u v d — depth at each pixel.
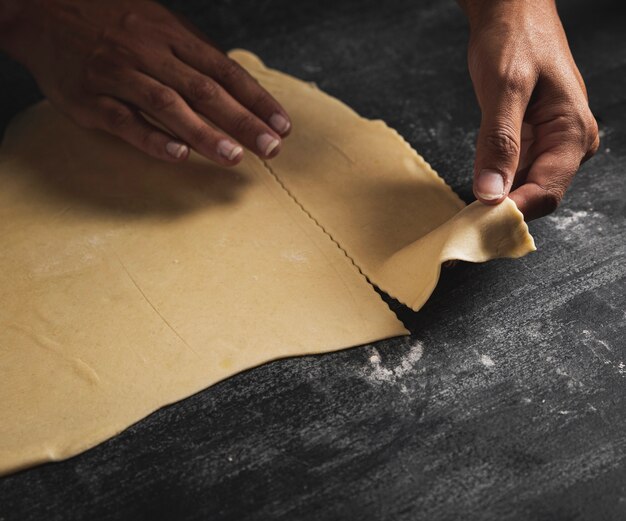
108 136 1.46
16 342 1.15
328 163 1.43
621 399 1.09
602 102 1.58
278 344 1.14
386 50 1.74
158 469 1.03
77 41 1.42
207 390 1.11
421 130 1.54
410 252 1.21
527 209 1.19
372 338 1.15
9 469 1.01
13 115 1.59
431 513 0.98
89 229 1.30
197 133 1.33
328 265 1.25
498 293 1.23
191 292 1.20
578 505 0.98
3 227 1.31
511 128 1.17
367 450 1.04
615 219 1.35
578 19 1.78
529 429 1.06
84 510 0.99
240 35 1.79
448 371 1.12
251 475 1.02
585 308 1.21
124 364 1.12
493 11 1.31
